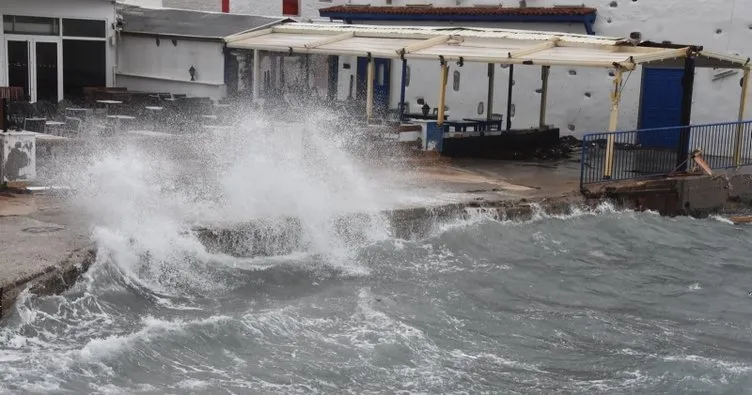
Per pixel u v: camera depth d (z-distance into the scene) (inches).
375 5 2193.7
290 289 912.3
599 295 991.0
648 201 1397.6
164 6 2311.8
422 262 1044.5
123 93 1644.9
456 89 2078.0
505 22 2003.0
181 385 663.8
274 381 690.2
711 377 751.7
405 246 1084.5
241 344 754.2
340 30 1843.0
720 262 1154.0
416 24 2121.1
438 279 990.4
